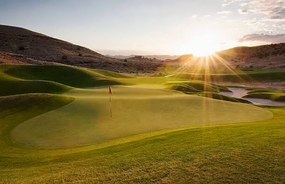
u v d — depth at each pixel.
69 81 61.72
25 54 139.00
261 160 12.30
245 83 101.50
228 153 13.32
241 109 29.48
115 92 42.28
